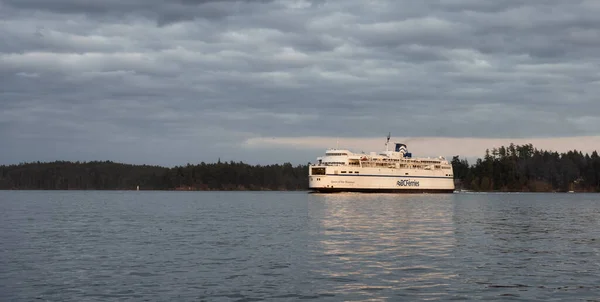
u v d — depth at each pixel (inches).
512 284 1598.2
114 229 3169.3
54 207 6082.7
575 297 1460.4
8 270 1804.9
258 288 1546.5
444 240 2564.0
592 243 2496.3
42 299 1444.4
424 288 1545.3
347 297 1451.8
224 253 2142.0
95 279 1664.6
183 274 1729.8
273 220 3831.2
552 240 2610.7
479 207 5885.8
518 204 7017.7
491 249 2268.7
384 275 1706.4
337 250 2210.9
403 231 2979.8
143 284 1598.2
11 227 3329.2
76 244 2440.9
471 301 1421.0
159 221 3796.8
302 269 1801.2
